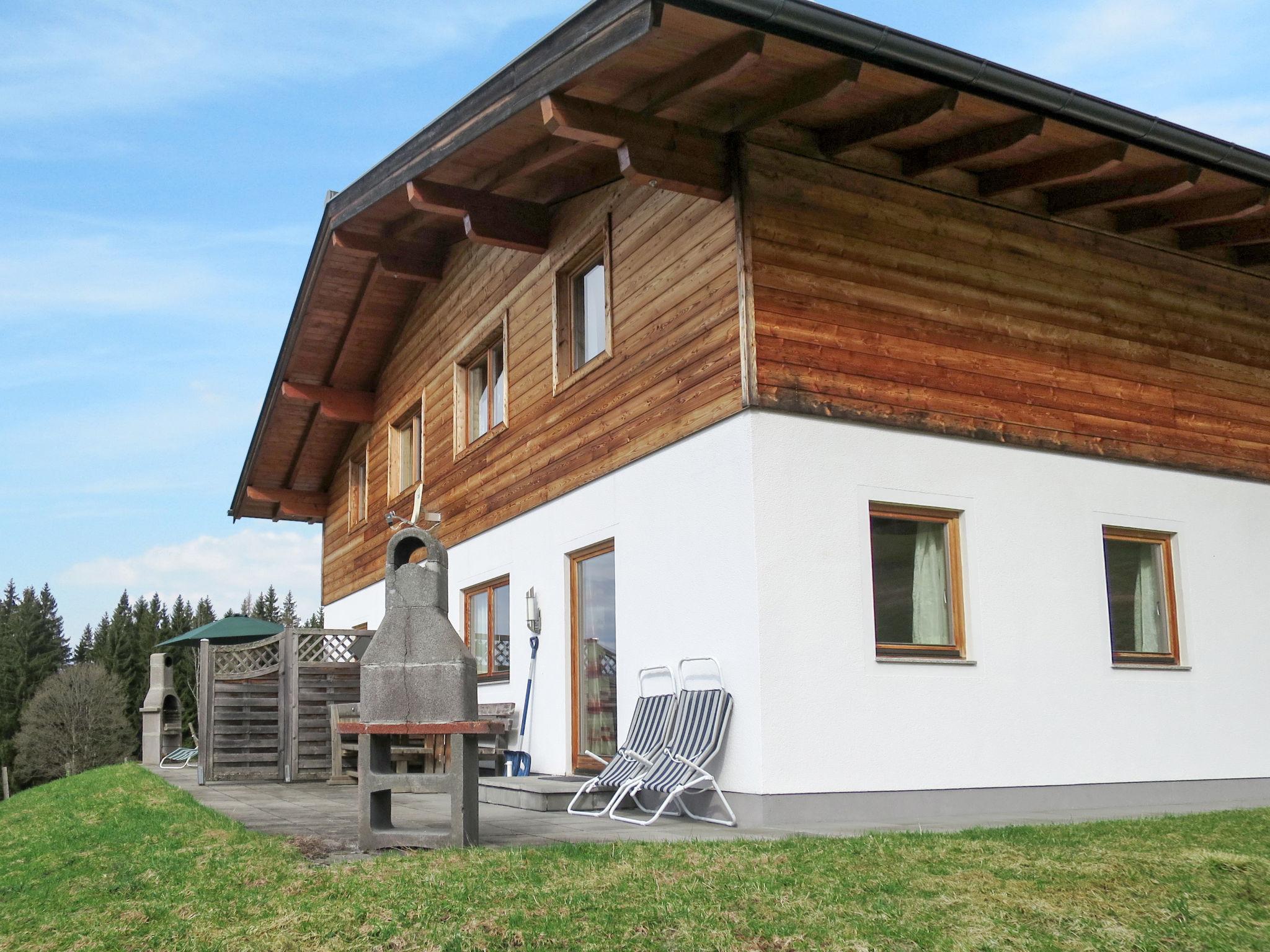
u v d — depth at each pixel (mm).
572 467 10328
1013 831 6496
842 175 8391
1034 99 7277
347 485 18312
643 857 5695
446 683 6598
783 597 7637
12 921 5324
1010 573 8680
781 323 7941
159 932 4812
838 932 4367
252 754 12578
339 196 12406
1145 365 9789
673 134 7961
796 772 7492
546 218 11102
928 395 8477
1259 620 10141
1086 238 9594
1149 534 9656
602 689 9750
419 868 5605
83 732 49031
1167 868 5312
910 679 8055
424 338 14688
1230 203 8992
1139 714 9172
